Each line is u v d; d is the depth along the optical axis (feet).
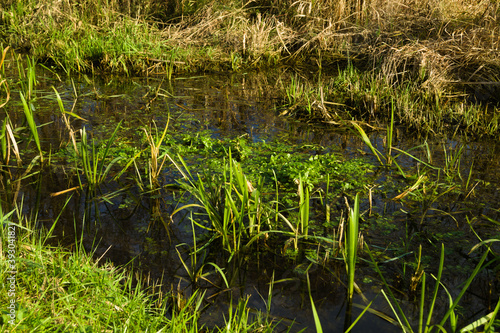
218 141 18.94
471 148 19.20
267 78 28.94
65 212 13.92
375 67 28.63
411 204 14.90
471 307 10.55
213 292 10.97
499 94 24.30
